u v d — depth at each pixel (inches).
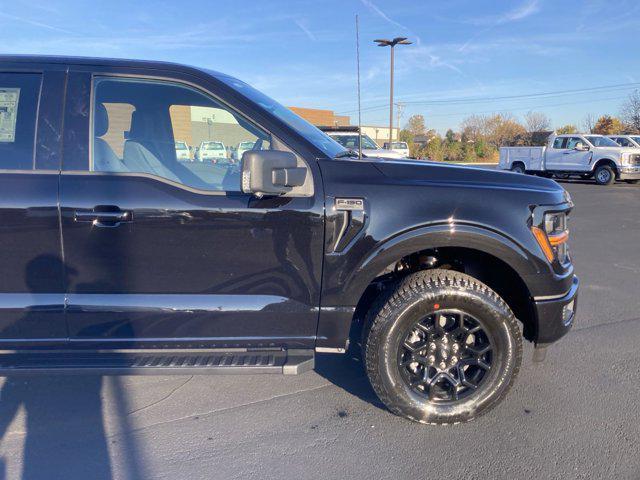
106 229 104.7
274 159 97.9
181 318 109.1
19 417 120.3
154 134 116.4
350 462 103.7
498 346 112.9
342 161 110.8
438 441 110.9
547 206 112.7
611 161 774.5
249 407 125.6
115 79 110.4
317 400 128.9
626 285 234.1
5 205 103.2
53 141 107.0
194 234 106.2
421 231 107.6
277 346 113.3
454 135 2551.7
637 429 115.0
